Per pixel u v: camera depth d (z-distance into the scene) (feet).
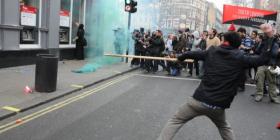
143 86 35.04
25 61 41.63
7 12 37.32
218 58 14.07
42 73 26.91
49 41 46.34
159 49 46.93
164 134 14.66
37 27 44.29
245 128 21.25
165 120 21.89
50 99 25.18
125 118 21.89
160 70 51.01
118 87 33.55
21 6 41.01
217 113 13.93
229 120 22.97
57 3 47.60
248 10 53.31
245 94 33.73
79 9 57.11
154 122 21.30
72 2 54.54
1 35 37.04
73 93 28.84
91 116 21.93
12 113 20.95
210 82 13.89
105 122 20.74
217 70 13.85
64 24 52.49
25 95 25.71
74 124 19.98
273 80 29.99
